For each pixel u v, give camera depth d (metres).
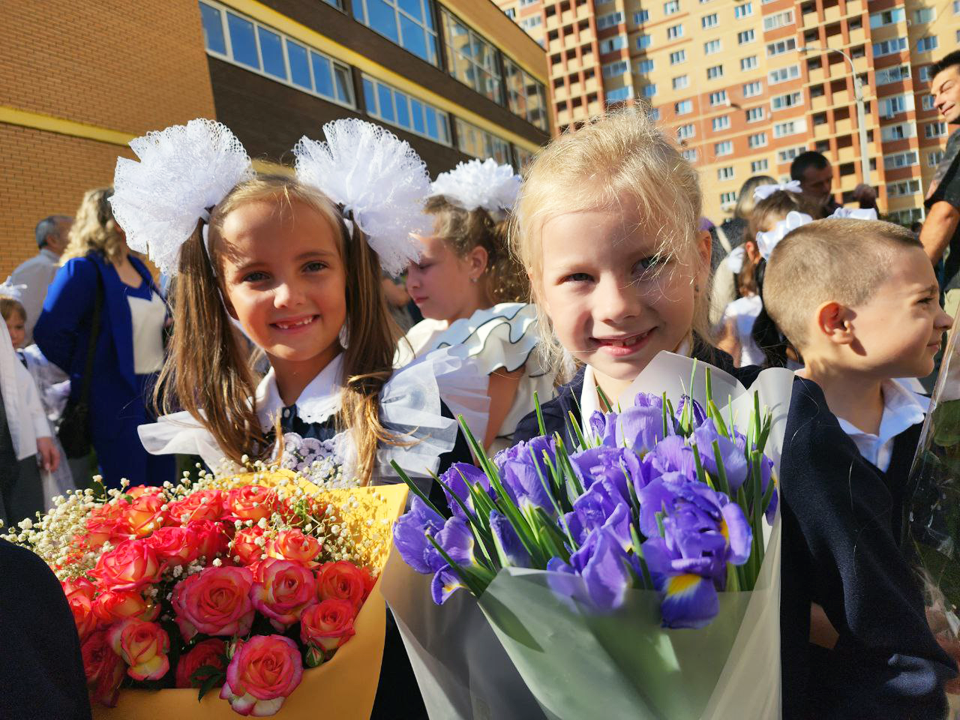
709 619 0.55
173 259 1.55
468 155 20.62
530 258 1.15
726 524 0.57
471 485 0.72
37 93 7.63
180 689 0.90
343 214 1.52
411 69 17.20
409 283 2.44
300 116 12.39
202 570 0.98
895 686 0.73
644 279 0.98
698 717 0.61
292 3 12.37
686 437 0.71
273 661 0.85
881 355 1.32
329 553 1.07
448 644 0.78
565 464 0.70
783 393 0.77
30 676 0.74
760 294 2.91
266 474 1.24
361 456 1.33
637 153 1.01
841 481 0.83
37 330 3.11
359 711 0.89
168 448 1.57
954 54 2.82
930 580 0.74
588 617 0.59
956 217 2.79
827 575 0.81
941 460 0.74
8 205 7.22
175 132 1.53
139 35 8.92
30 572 0.81
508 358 1.64
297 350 1.41
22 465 2.71
